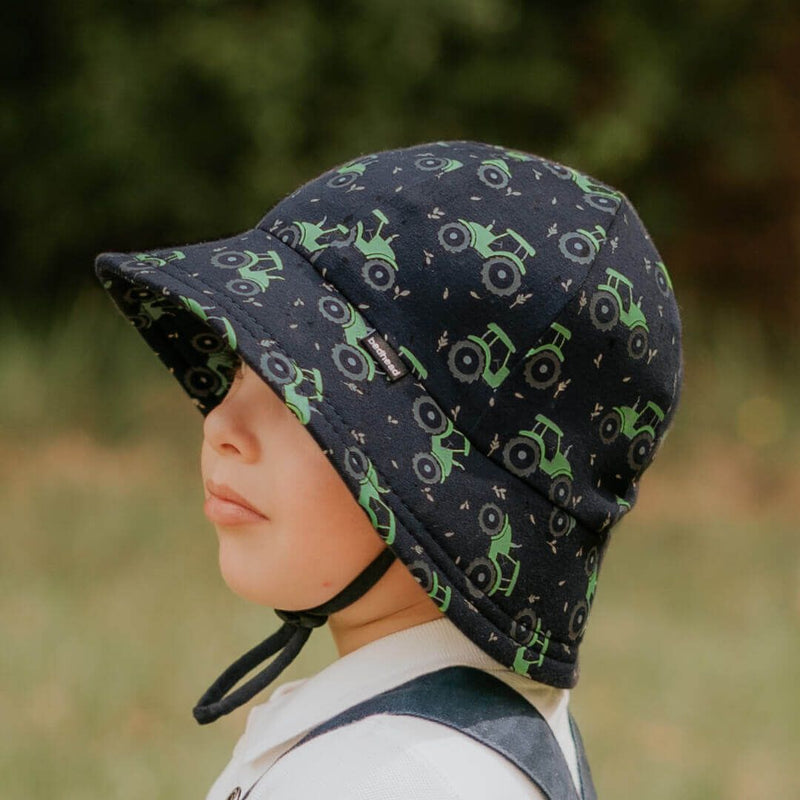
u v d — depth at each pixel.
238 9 13.71
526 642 2.17
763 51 15.22
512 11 14.45
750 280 15.93
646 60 14.73
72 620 8.44
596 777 6.83
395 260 2.19
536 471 2.17
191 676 7.72
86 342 13.52
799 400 13.50
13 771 6.48
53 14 14.20
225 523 2.32
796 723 7.63
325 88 13.91
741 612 9.40
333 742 2.11
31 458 11.71
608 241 2.27
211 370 2.99
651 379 2.31
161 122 13.94
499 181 2.29
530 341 2.17
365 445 2.08
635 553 10.45
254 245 2.30
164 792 6.39
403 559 2.04
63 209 14.65
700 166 15.81
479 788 2.04
